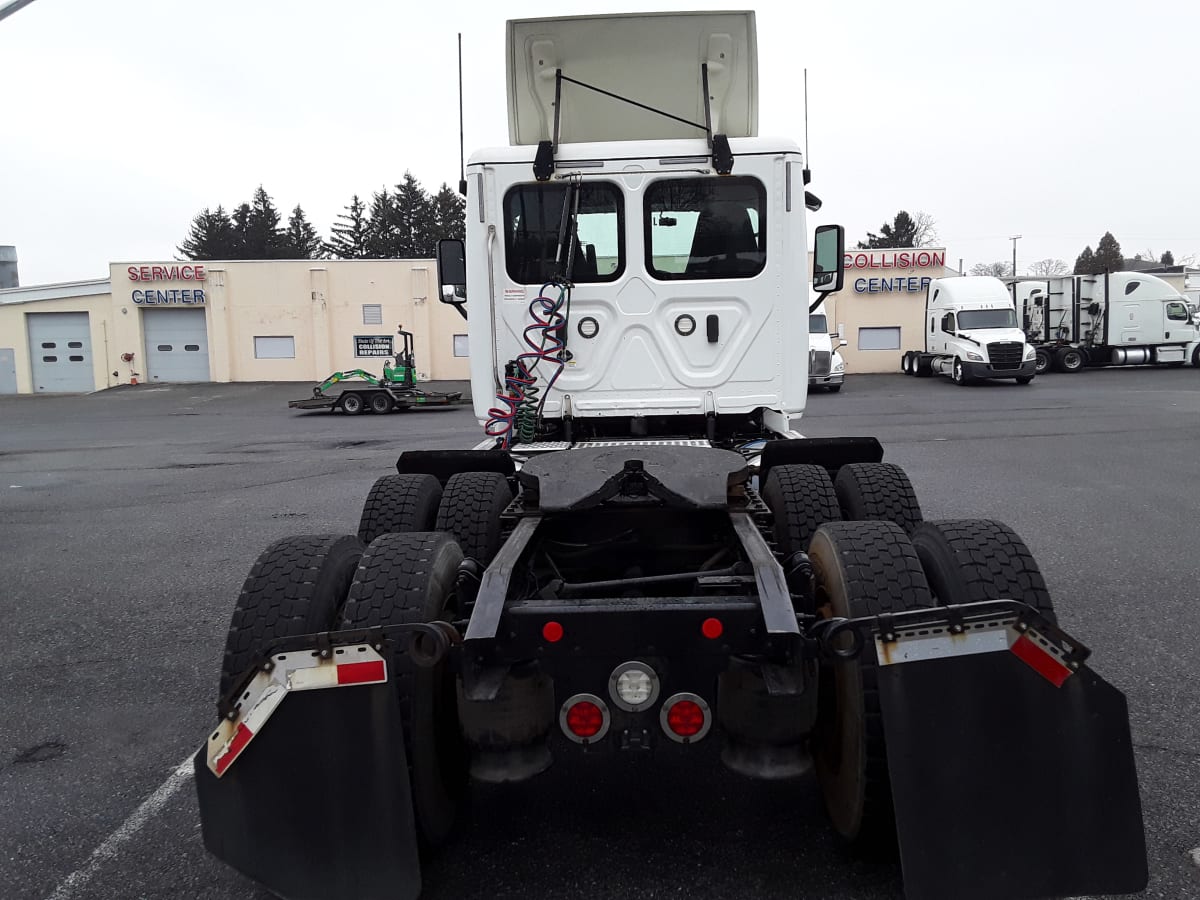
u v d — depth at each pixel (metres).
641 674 2.56
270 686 2.44
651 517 3.67
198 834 3.26
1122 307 32.28
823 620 2.54
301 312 36.69
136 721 4.28
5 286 45.97
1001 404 21.17
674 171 5.54
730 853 3.01
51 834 3.27
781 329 5.69
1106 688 2.36
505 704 2.65
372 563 2.82
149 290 36.88
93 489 11.84
